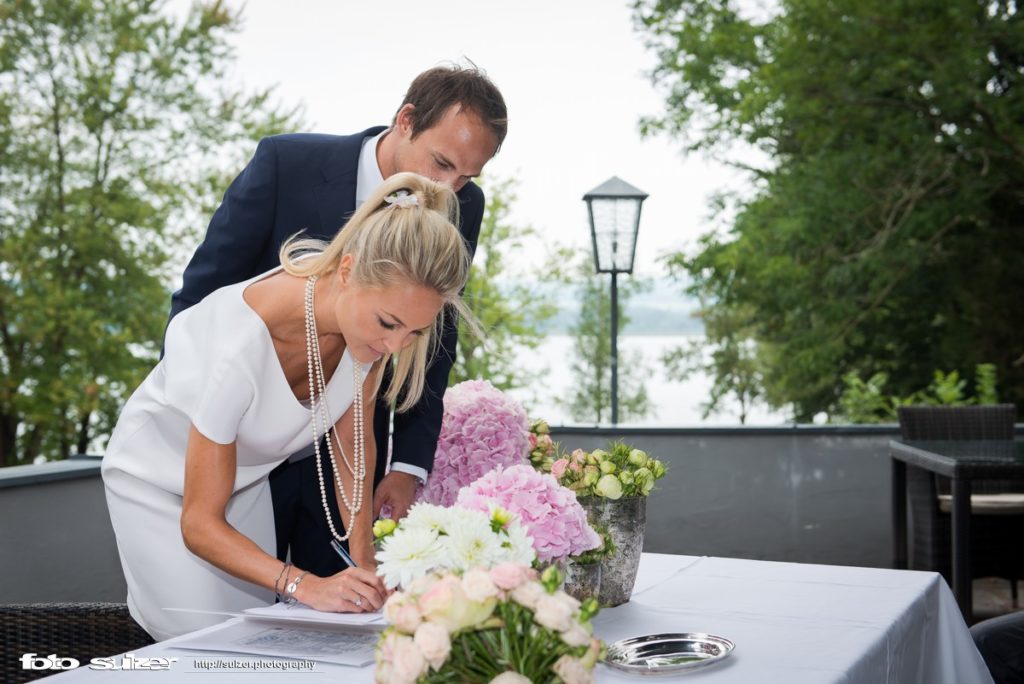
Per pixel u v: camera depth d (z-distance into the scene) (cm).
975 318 1321
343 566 227
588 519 176
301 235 224
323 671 138
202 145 1451
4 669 180
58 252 1439
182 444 193
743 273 1362
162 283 1480
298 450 217
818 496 532
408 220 167
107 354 1456
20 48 1369
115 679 134
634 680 136
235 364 172
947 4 1104
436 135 216
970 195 1187
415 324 169
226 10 1428
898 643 167
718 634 159
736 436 531
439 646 98
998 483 490
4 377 1421
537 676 103
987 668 201
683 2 1464
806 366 1371
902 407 508
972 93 1101
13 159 1394
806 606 178
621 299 1659
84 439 1527
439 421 223
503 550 121
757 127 1353
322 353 186
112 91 1405
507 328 1339
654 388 1803
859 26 1132
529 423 228
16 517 321
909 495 485
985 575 461
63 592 337
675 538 532
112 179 1445
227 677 135
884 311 1309
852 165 1209
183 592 191
